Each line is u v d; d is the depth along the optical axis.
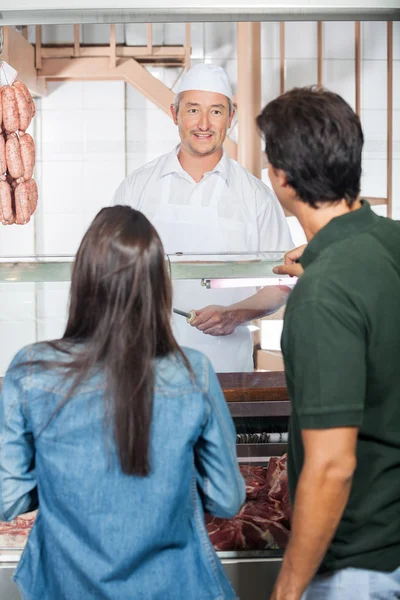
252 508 1.69
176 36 3.85
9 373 1.18
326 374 1.08
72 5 1.80
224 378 1.85
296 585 1.13
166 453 1.13
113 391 1.11
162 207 2.80
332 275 1.10
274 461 1.80
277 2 1.84
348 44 3.90
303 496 1.10
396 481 1.17
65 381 1.14
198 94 2.65
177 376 1.16
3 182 2.15
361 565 1.18
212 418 1.18
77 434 1.13
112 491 1.12
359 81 3.93
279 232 2.87
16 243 3.79
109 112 3.81
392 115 3.94
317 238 1.18
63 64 3.72
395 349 1.13
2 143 2.13
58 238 3.82
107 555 1.11
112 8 1.82
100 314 1.14
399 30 3.87
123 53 3.80
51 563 1.15
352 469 1.09
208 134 2.69
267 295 1.91
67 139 3.82
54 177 3.82
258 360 2.06
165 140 3.83
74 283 1.17
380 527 1.17
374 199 4.00
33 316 1.69
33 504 1.25
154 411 1.13
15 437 1.17
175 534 1.15
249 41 3.85
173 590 1.14
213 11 1.87
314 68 3.91
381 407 1.16
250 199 2.84
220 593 1.17
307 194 1.18
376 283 1.12
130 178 2.87
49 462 1.13
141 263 1.14
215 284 1.64
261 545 1.56
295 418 1.20
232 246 2.80
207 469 1.21
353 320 1.09
